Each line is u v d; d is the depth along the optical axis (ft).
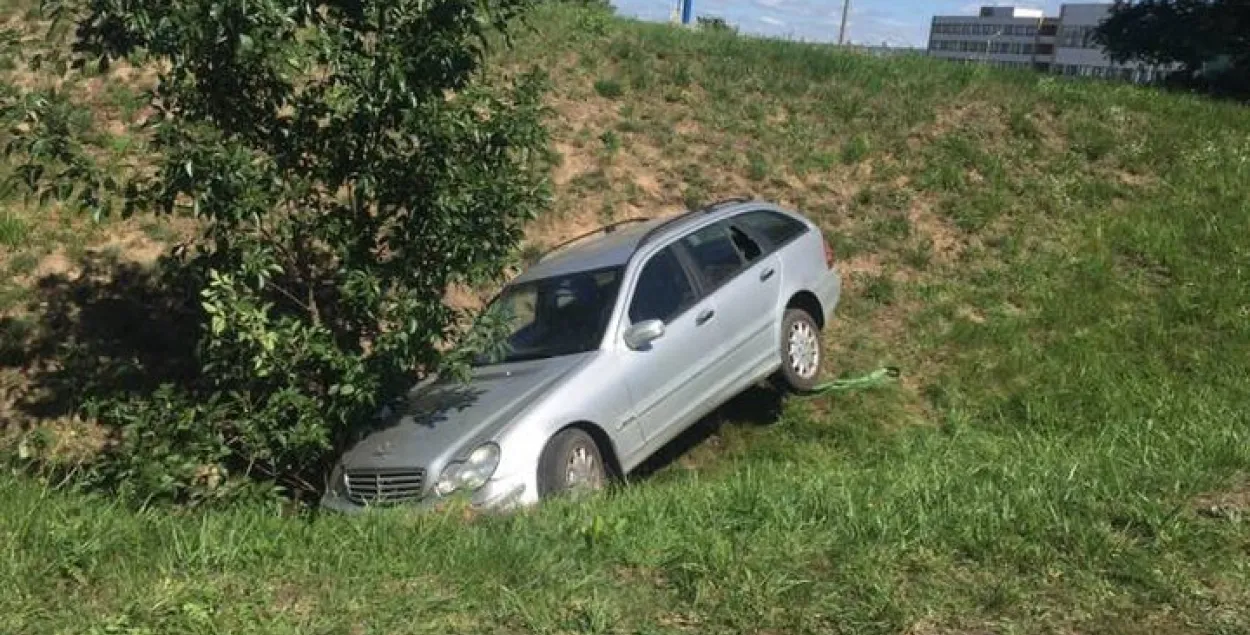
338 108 21.06
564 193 37.50
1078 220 38.91
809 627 12.94
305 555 15.43
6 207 31.94
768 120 43.04
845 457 27.37
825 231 37.70
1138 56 92.89
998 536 15.23
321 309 24.86
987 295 35.19
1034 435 27.30
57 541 15.23
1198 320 33.45
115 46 20.27
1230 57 85.15
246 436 21.98
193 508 21.01
